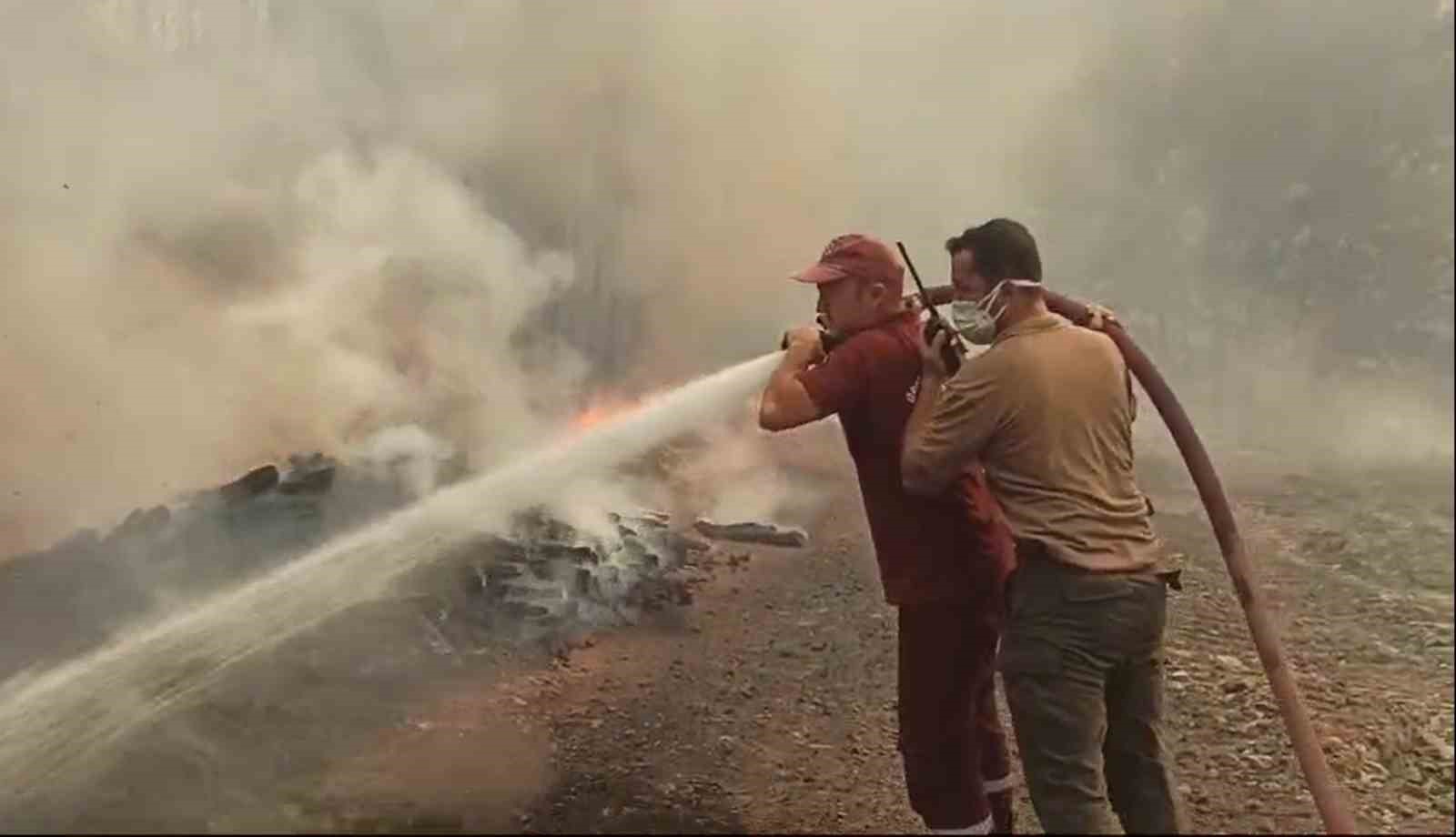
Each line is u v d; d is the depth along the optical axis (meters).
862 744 3.15
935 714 2.62
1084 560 2.38
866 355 2.54
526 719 3.10
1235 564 2.66
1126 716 2.54
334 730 2.86
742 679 3.49
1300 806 2.78
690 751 3.04
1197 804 2.79
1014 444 2.44
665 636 3.80
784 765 3.03
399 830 2.35
